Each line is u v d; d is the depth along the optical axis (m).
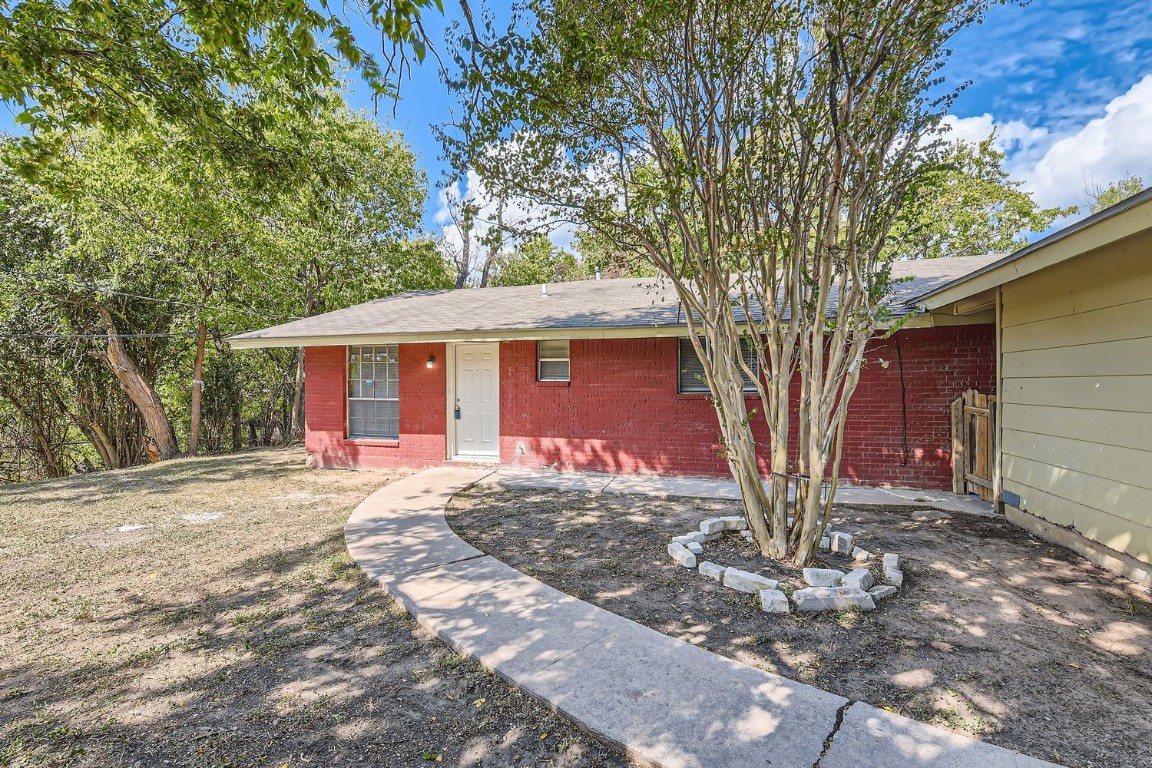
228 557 4.61
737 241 3.91
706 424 7.70
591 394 8.24
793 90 3.69
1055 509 4.68
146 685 2.67
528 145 3.99
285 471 9.20
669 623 3.20
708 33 3.64
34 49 4.52
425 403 9.07
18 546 4.96
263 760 2.12
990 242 20.27
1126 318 3.90
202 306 13.98
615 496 6.75
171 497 7.14
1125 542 3.90
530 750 2.16
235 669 2.81
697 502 6.36
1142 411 3.76
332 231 14.62
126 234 12.25
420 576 4.00
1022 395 5.18
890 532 4.95
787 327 4.05
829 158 3.63
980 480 6.13
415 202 17.69
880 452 6.98
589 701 2.39
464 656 2.89
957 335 6.71
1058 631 3.04
